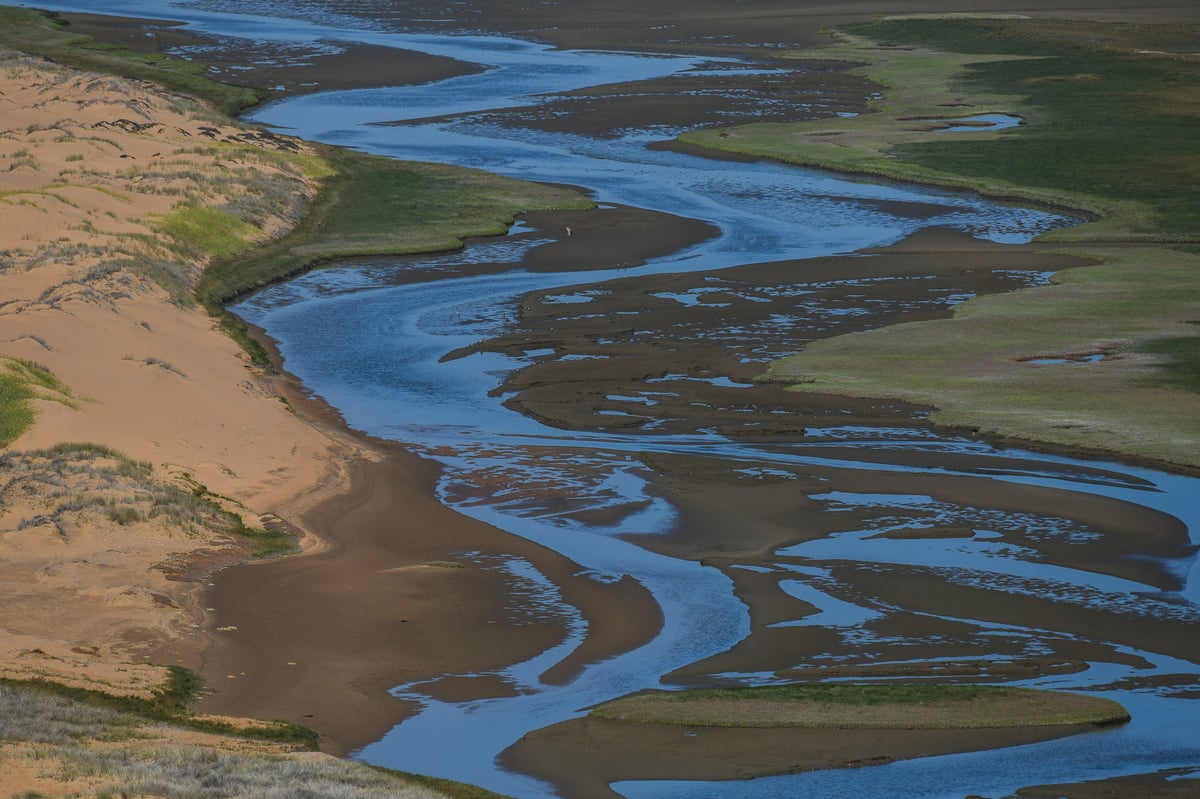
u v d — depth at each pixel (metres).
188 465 69.44
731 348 95.44
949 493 67.69
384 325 103.88
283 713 44.41
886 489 68.38
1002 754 41.47
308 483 69.44
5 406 69.44
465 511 66.00
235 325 101.25
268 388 86.94
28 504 60.78
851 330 100.12
